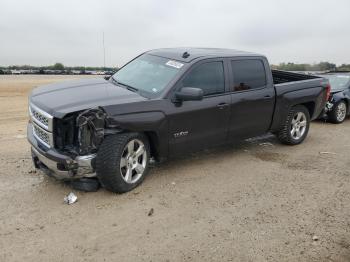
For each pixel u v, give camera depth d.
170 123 5.36
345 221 4.53
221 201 4.98
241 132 6.52
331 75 11.56
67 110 4.57
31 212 4.50
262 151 7.30
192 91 5.24
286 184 5.64
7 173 5.64
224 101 6.03
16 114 10.92
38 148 4.90
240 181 5.70
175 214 4.58
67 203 4.74
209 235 4.12
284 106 7.13
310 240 4.08
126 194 5.06
